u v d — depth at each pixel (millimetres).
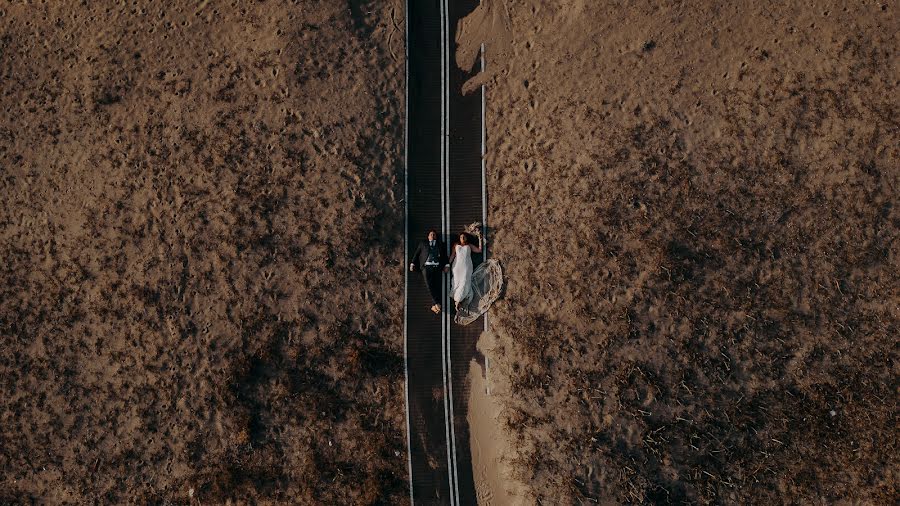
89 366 17406
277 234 17766
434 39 18656
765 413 16016
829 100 16938
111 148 18234
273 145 18047
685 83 17500
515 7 18562
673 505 15688
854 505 15523
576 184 17453
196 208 17844
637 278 16734
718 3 17641
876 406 15758
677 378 16234
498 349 17234
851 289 16297
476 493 16797
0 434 17188
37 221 18094
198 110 18250
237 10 18641
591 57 17984
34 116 18516
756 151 16984
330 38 18469
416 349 17484
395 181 18078
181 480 16828
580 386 16453
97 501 16812
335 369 17359
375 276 17750
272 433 17062
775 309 16328
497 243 17734
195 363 17266
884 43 16969
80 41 18750
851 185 16578
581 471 16047
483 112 18312
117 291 17641
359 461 17016
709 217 16797
